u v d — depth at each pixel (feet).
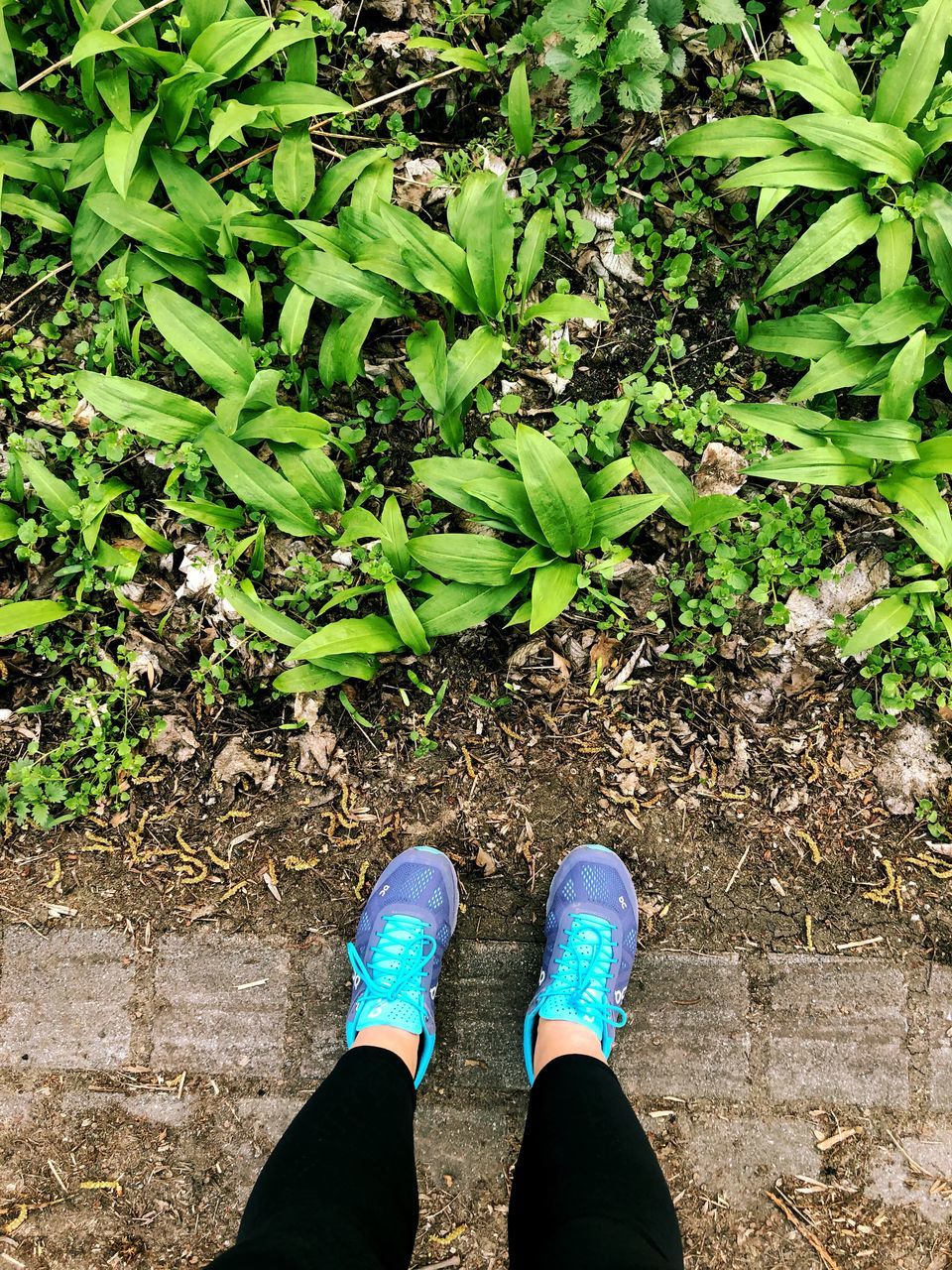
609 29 7.10
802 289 7.75
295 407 7.88
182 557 7.84
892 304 6.96
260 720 7.88
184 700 7.87
